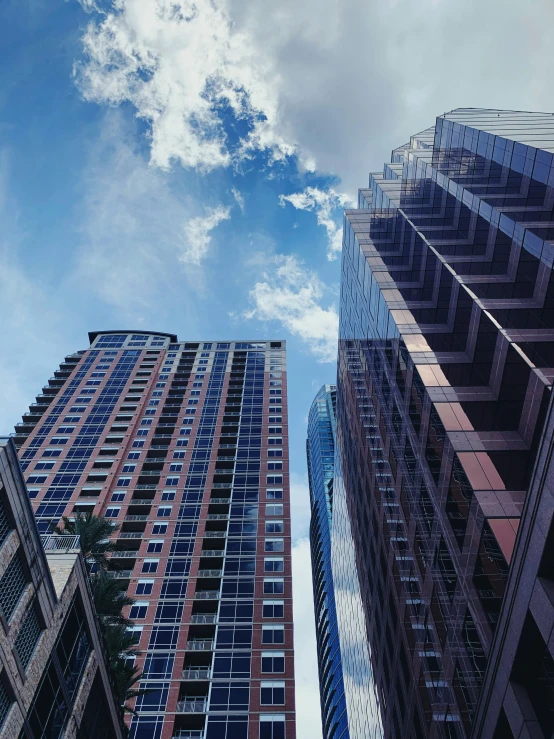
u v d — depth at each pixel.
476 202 40.22
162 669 46.19
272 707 43.38
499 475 25.39
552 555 16.52
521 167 35.38
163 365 98.06
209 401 85.44
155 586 53.97
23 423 82.38
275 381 91.31
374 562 47.28
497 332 30.88
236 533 60.03
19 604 17.28
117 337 108.38
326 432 172.00
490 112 51.69
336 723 98.31
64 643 20.12
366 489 51.44
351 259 59.34
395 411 39.00
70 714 19.70
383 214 57.12
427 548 30.84
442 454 28.97
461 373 32.69
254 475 68.75
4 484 17.19
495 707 18.59
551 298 31.83
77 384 90.38
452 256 39.88
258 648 48.00
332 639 113.69
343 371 68.06
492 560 22.77
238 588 53.81
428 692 29.98
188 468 70.25
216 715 42.78
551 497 16.53
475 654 23.41
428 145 60.28
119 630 29.23
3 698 16.03
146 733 41.50
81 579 22.34
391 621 40.09
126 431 77.12
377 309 45.12
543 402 26.55
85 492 65.81
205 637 49.97
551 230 32.38
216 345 105.38
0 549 16.69
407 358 35.75
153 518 62.22
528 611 17.06
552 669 17.25
